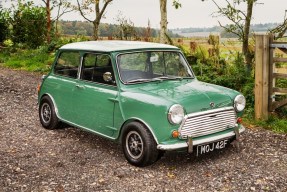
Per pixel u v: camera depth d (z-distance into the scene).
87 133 7.50
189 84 6.14
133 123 5.58
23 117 8.75
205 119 5.48
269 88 8.15
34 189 5.03
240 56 10.78
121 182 5.23
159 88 5.84
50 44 21.12
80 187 5.08
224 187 5.04
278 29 10.39
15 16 23.94
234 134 5.91
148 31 15.52
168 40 12.87
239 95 5.96
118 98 5.81
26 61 19.16
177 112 5.18
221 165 5.78
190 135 5.35
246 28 10.73
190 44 12.80
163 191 4.95
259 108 8.12
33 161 6.02
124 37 16.23
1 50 22.98
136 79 5.99
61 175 5.48
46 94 7.62
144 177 5.38
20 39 24.09
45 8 23.38
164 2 12.62
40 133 7.51
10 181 5.27
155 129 5.33
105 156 6.22
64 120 7.16
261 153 6.27
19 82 13.75
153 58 6.29
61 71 7.27
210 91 5.80
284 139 7.01
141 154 5.54
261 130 7.57
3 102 10.38
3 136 7.34
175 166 5.76
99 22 18.91
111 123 5.98
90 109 6.37
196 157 6.11
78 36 22.77
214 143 5.69
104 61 6.13
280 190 4.94
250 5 10.50
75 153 6.38
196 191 4.94
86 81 6.52
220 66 11.46
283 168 5.65
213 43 11.88
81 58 6.65
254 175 5.39
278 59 7.93
